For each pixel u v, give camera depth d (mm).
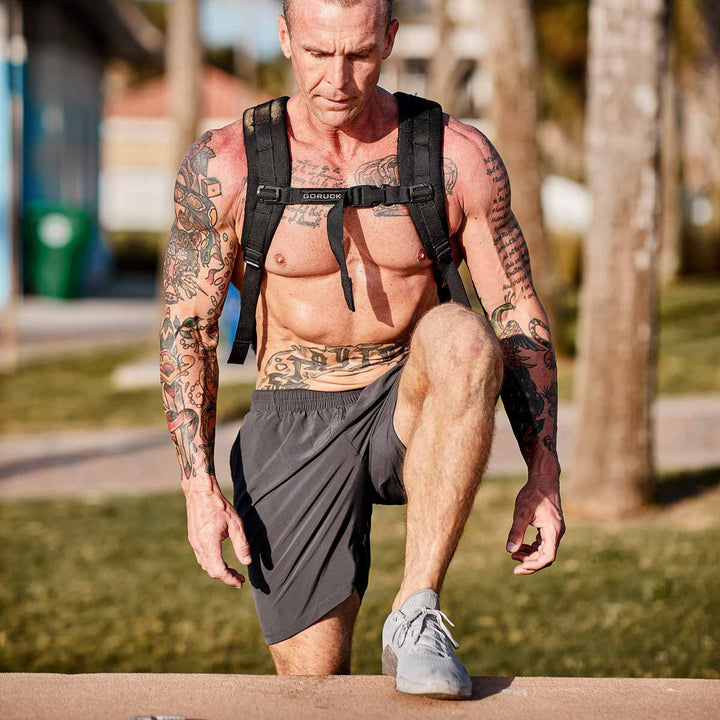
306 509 4859
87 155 44531
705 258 45719
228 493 13234
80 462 15625
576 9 43812
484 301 4840
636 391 12234
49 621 9414
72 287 36125
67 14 39156
